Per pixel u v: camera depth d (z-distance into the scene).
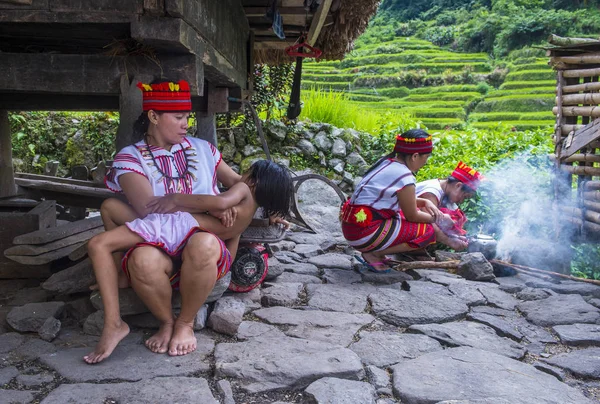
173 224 2.86
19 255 3.47
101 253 2.73
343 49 6.03
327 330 3.18
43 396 2.40
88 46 3.87
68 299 3.47
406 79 25.47
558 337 3.24
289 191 3.21
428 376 2.62
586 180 4.79
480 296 3.85
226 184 3.39
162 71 3.30
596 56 4.56
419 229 4.29
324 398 2.38
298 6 5.31
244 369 2.60
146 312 3.09
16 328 3.02
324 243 5.59
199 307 2.88
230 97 5.66
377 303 3.62
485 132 8.40
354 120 9.42
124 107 3.25
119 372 2.58
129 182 2.94
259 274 3.63
